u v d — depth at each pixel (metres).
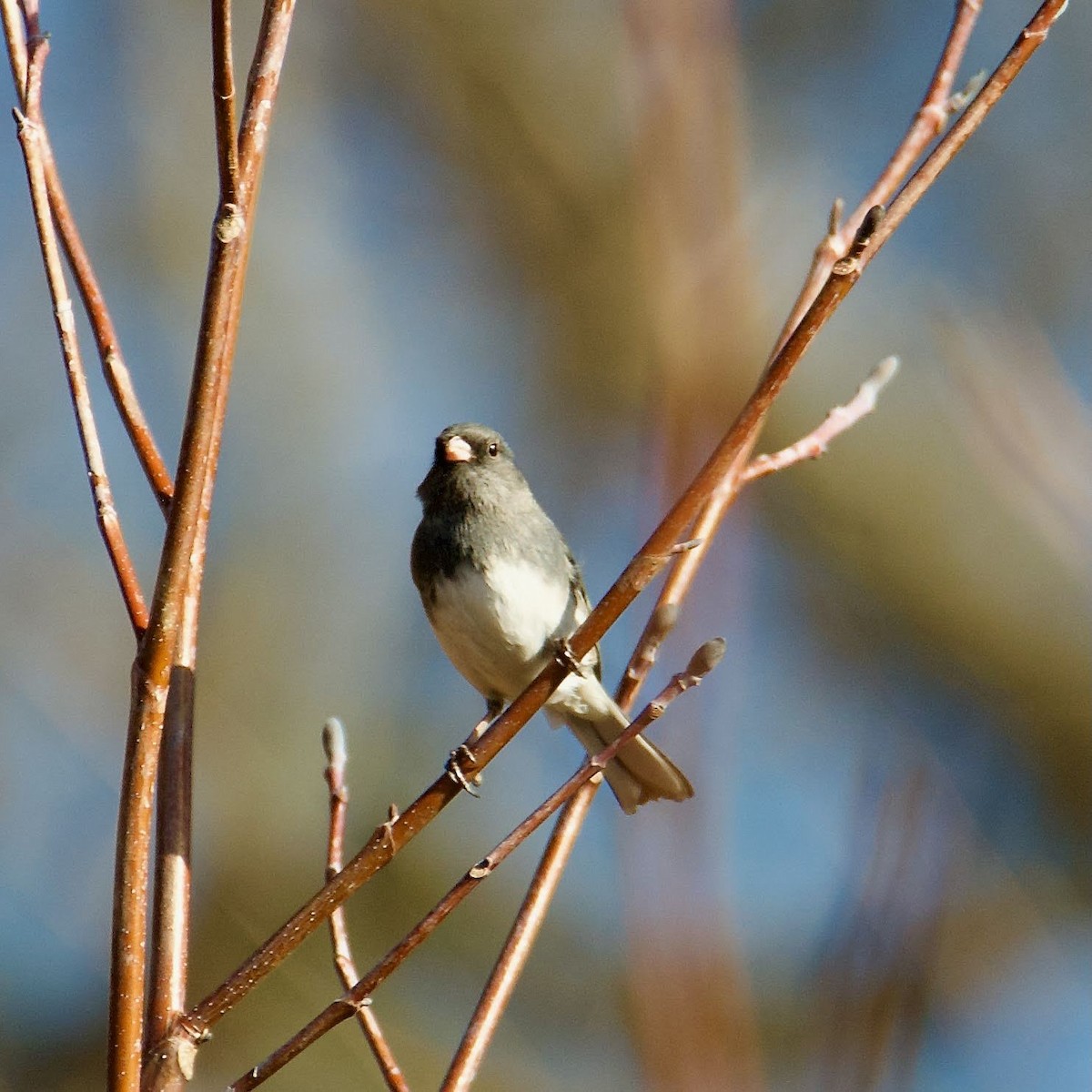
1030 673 12.05
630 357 12.30
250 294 13.55
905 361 12.12
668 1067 3.50
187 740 4.62
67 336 4.36
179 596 3.99
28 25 4.76
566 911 11.40
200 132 13.71
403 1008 10.88
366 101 13.59
